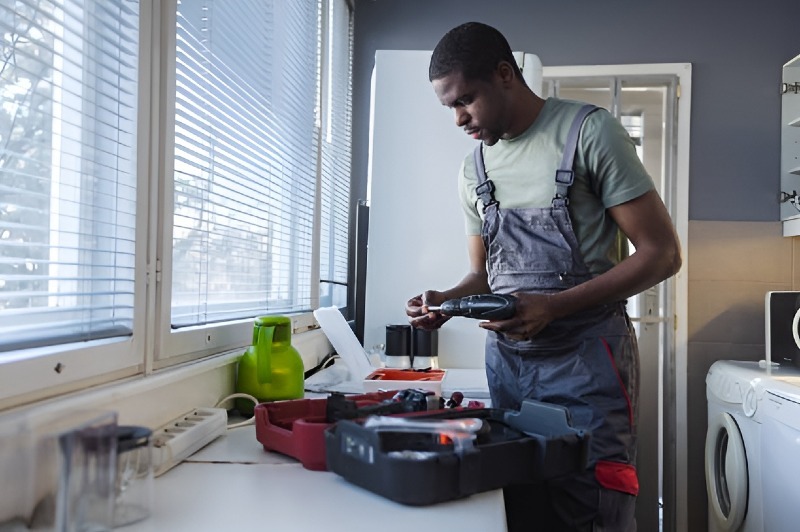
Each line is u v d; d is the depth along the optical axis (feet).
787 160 10.44
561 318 4.39
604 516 4.13
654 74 10.62
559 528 4.20
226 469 3.36
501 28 10.84
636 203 4.34
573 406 4.35
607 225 4.57
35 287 3.23
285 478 3.20
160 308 4.11
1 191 2.86
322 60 8.47
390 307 8.16
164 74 4.14
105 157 3.71
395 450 2.90
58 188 3.39
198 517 2.62
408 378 5.90
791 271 10.52
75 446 2.05
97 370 3.39
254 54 6.06
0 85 2.90
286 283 7.50
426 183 8.21
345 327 6.40
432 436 2.98
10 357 2.83
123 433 2.53
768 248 10.57
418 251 8.18
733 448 8.59
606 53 10.74
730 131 10.64
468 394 5.72
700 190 10.68
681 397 10.53
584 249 4.55
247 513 2.67
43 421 2.12
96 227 3.67
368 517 2.63
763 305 10.56
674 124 10.64
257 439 3.76
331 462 3.11
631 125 11.00
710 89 10.66
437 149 8.22
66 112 3.42
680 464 10.48
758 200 10.61
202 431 3.81
